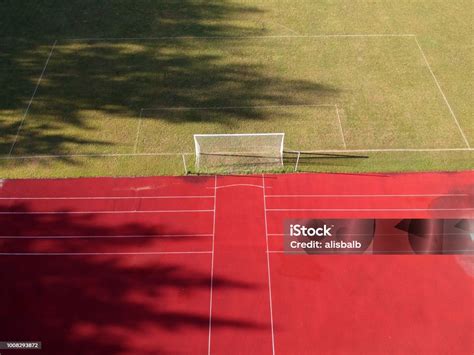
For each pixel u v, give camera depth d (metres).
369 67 16.17
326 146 13.69
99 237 11.86
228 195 12.60
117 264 11.40
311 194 12.58
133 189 12.74
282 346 10.05
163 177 12.98
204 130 14.18
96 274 11.24
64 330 10.37
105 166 13.25
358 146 13.67
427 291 10.80
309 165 13.21
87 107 14.84
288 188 12.71
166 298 10.82
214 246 11.65
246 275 11.15
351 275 11.08
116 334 10.30
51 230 11.98
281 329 10.30
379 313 10.49
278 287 10.93
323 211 12.24
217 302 10.73
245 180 12.88
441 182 12.73
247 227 11.98
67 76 15.88
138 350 10.07
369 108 14.75
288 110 14.74
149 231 11.95
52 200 12.55
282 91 15.36
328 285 10.93
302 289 10.89
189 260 11.43
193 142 13.84
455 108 14.70
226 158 13.19
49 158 13.44
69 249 11.66
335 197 12.50
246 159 13.17
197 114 14.62
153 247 11.67
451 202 12.30
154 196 12.60
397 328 10.26
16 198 12.58
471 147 13.57
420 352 9.91
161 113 14.66
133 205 12.44
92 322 10.48
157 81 15.70
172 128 14.22
